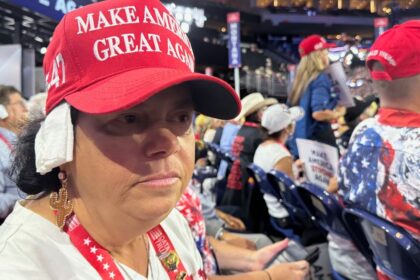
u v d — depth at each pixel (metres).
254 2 22.69
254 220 2.39
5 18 5.36
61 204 0.62
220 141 4.30
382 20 8.76
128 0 0.59
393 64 1.30
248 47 24.09
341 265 1.65
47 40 6.97
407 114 1.31
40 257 0.58
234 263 1.40
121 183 0.57
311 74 3.01
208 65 18.31
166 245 0.78
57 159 0.56
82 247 0.62
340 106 3.23
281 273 1.16
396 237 1.17
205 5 19.33
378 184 1.32
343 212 1.44
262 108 3.05
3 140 2.21
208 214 1.69
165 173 0.58
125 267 0.65
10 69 3.93
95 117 0.56
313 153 2.16
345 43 19.41
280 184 1.96
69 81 0.58
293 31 23.78
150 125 0.58
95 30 0.58
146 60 0.59
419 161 1.22
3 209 2.11
